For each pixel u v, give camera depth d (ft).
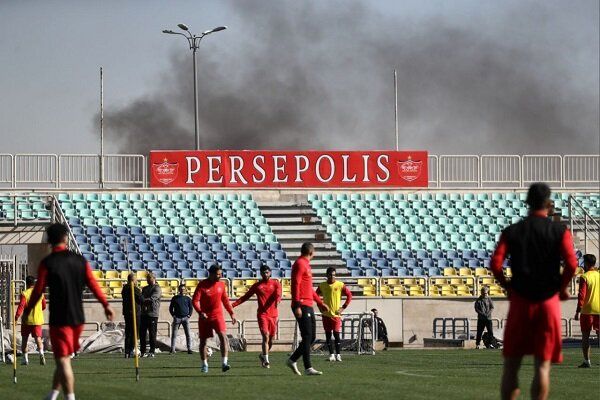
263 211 518.78
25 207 483.10
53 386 148.25
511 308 118.93
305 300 217.36
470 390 179.52
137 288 307.99
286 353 336.08
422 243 515.50
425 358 295.89
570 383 196.13
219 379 207.21
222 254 482.69
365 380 203.10
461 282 479.41
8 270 286.87
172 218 503.61
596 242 524.52
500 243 120.16
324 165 528.63
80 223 488.44
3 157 490.90
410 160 533.96
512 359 118.62
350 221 522.47
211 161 520.01
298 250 500.74
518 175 542.16
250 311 424.05
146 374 224.33
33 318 264.72
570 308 451.53
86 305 410.72
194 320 415.44
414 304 437.17
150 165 514.27
